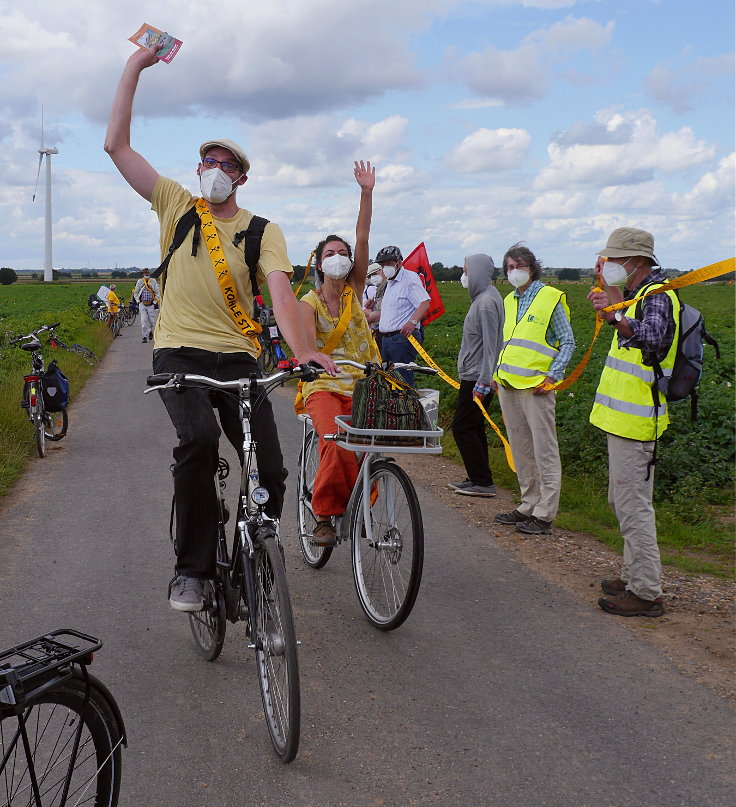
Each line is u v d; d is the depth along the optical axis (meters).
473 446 7.55
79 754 2.64
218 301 3.89
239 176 3.90
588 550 6.08
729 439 8.76
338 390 5.00
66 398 9.49
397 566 4.49
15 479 8.13
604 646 4.39
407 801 3.00
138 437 10.44
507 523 6.70
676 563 5.85
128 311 40.56
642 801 3.01
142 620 4.68
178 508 3.76
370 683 3.96
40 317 32.56
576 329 26.22
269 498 3.77
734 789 3.09
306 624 4.69
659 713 3.67
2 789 2.75
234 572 3.77
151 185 4.00
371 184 4.99
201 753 3.33
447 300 52.03
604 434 8.97
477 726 3.55
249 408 3.59
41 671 2.28
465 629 4.62
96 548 5.96
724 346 18.86
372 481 4.77
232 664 4.16
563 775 3.17
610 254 4.68
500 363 6.45
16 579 5.29
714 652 4.32
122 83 4.01
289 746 3.15
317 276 5.05
